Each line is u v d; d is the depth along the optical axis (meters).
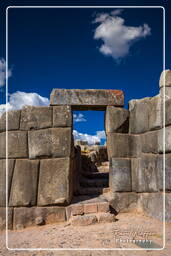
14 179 5.17
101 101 5.64
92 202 5.20
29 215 5.04
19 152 5.27
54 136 5.30
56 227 4.72
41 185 5.14
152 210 4.94
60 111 5.39
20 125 5.36
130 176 5.57
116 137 5.64
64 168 5.20
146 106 5.39
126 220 4.84
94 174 7.55
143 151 5.43
